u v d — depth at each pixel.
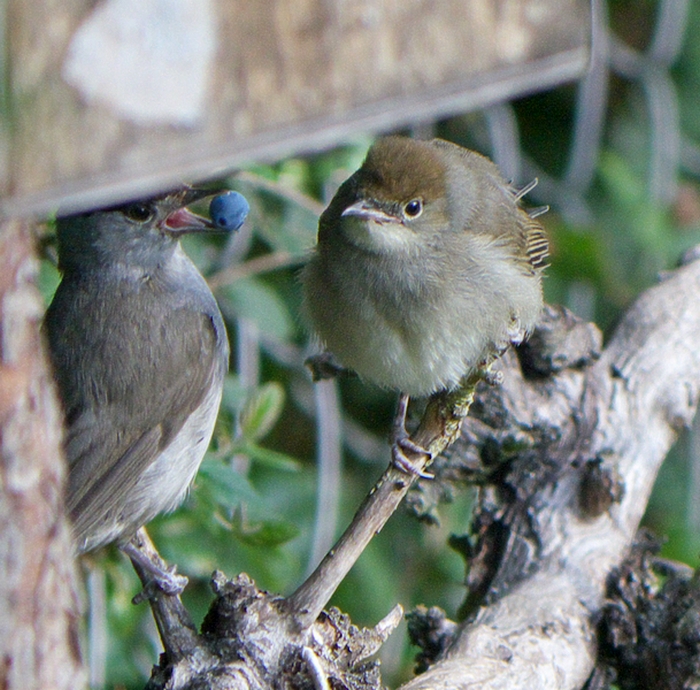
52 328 8.56
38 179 4.53
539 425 8.89
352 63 4.97
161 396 8.57
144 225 8.66
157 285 8.88
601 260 13.83
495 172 9.65
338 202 8.53
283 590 9.53
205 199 8.84
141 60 4.57
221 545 9.62
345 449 13.34
